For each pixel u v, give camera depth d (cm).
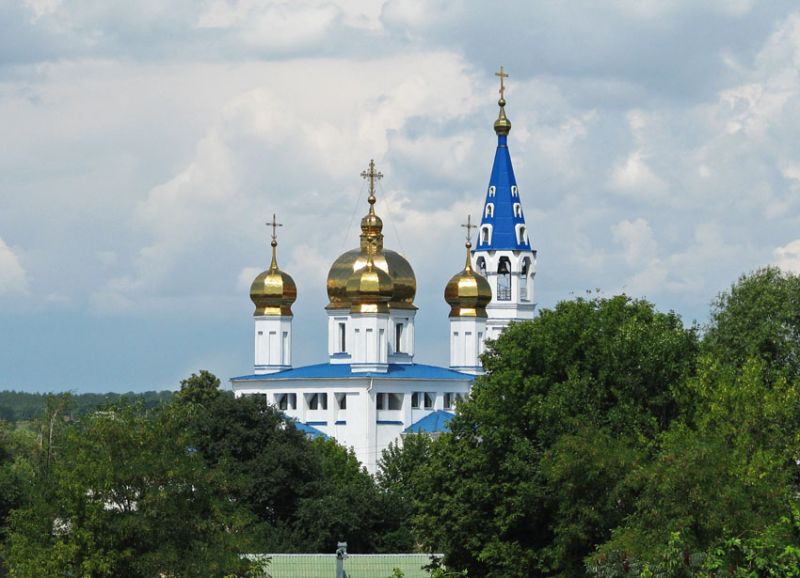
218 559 11556
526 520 12769
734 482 10212
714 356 14112
